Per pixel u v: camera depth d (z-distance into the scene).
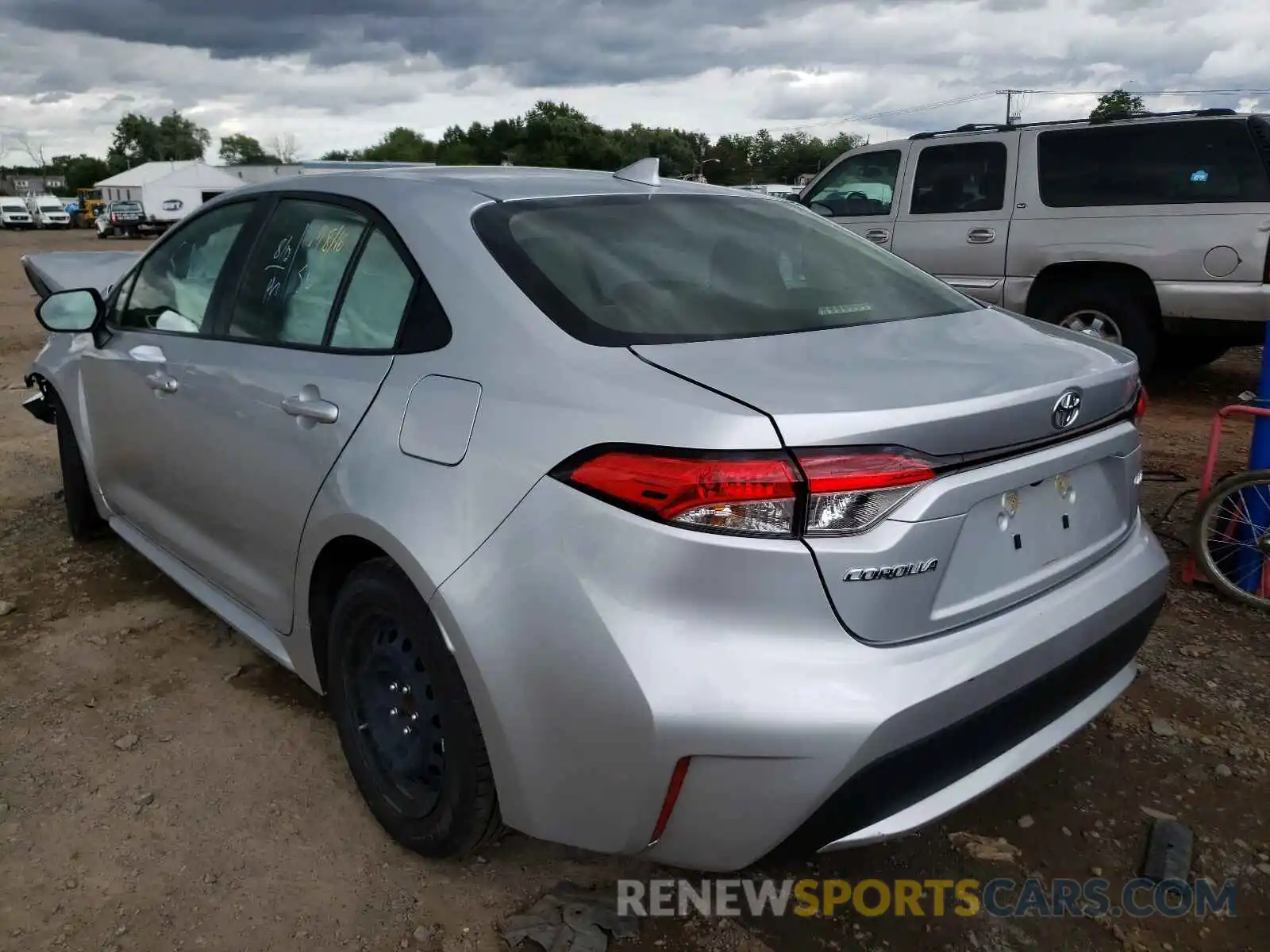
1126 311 7.41
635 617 1.90
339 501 2.44
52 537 4.70
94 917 2.33
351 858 2.54
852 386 1.99
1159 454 6.10
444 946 2.27
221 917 2.34
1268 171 6.71
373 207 2.76
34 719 3.16
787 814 1.89
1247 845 2.60
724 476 1.82
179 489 3.36
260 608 3.02
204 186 52.41
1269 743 3.01
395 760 2.52
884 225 8.48
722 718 1.84
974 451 1.99
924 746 1.93
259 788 2.81
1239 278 6.87
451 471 2.19
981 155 7.93
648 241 2.63
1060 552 2.29
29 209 64.56
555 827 2.11
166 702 3.25
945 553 1.96
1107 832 2.65
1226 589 3.94
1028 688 2.12
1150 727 3.11
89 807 2.72
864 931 2.32
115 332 3.84
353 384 2.52
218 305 3.22
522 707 2.05
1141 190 7.21
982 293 8.02
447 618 2.13
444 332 2.37
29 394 8.16
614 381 2.05
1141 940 2.30
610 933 2.29
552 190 2.79
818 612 1.86
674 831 1.97
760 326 2.36
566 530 1.97
